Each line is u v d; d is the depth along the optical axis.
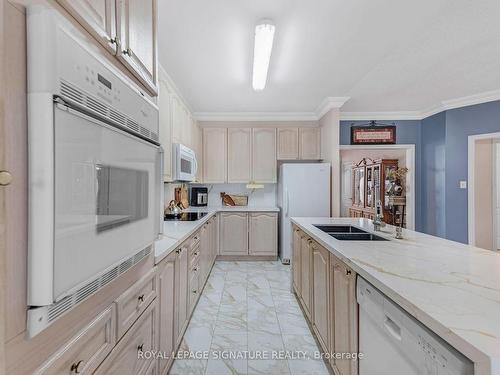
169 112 2.78
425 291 0.93
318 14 1.94
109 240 0.82
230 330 2.29
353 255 1.41
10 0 0.52
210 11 1.90
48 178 0.56
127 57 1.02
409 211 4.79
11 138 0.52
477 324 0.70
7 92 0.52
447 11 1.94
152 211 1.22
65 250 0.61
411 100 4.04
